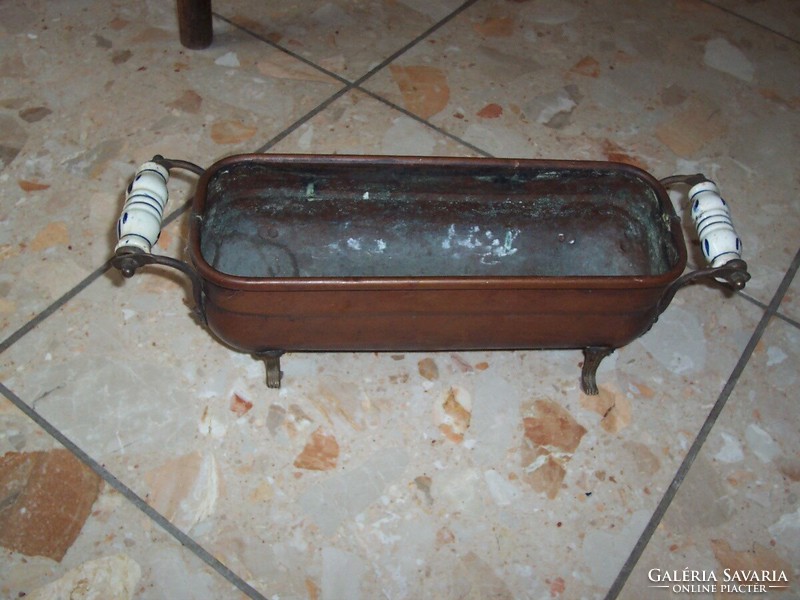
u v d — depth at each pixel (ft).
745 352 3.47
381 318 2.73
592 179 3.08
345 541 2.88
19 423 3.06
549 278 2.57
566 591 2.85
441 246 3.36
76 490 2.93
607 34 4.77
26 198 3.68
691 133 4.30
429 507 2.98
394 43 4.56
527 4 4.90
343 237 3.31
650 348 3.45
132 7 4.57
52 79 4.17
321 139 4.04
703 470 3.14
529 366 3.35
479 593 2.82
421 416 3.19
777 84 4.62
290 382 3.24
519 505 3.01
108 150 3.89
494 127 4.20
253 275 3.25
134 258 2.55
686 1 5.05
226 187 2.98
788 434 3.26
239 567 2.81
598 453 3.15
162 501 2.93
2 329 3.28
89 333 3.31
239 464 3.03
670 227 2.79
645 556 2.94
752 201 4.03
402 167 2.97
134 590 2.74
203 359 3.28
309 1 4.73
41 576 2.74
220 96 4.18
